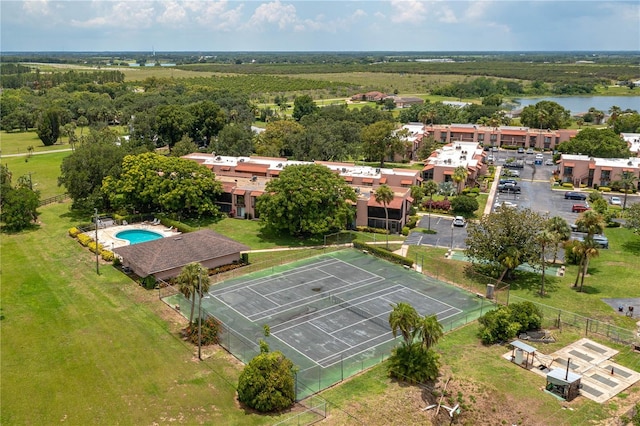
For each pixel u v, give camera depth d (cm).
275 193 8738
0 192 9412
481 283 7031
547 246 6712
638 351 5334
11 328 5716
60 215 10075
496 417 4366
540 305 6338
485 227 7100
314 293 6712
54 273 7269
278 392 4384
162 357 5181
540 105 19650
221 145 14412
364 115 19262
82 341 5456
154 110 17075
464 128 18338
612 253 8175
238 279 7156
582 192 12156
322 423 4222
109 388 4656
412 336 4894
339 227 8662
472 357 5184
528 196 11800
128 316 6025
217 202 10212
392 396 4562
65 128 17625
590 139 14900
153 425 4172
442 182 12306
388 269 7569
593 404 4491
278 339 5547
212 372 4941
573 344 5466
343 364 5084
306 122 18062
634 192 12325
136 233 9019
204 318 5744
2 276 7138
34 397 4512
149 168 9631
